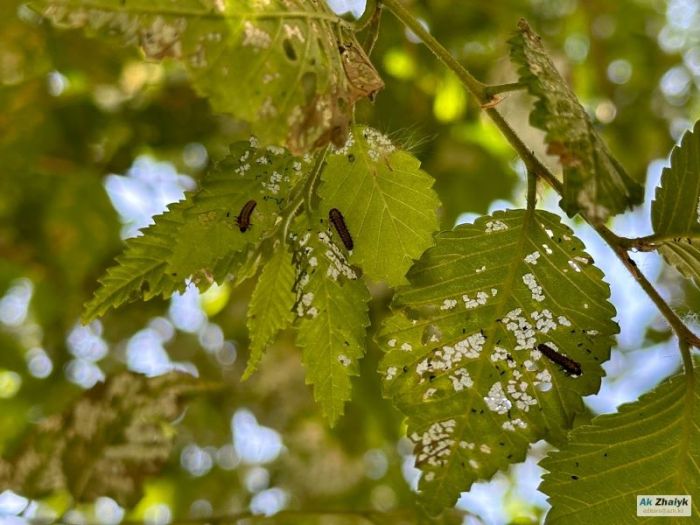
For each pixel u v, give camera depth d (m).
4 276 1.01
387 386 0.56
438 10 0.90
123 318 1.00
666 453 0.55
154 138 0.89
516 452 0.55
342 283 0.55
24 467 0.68
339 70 0.53
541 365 0.55
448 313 0.55
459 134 0.92
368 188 0.55
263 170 0.55
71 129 0.88
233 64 0.51
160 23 0.51
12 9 0.76
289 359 0.97
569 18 1.02
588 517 0.55
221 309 0.98
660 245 0.55
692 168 0.54
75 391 1.03
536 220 0.55
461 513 0.73
